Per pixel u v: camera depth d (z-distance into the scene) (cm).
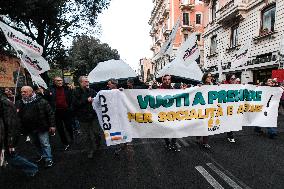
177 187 408
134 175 464
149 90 554
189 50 795
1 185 449
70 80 3375
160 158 556
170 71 775
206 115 596
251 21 1720
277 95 664
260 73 1653
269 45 1538
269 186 400
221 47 2134
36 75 645
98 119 543
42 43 1886
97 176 467
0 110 398
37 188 427
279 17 1442
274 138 705
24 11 1391
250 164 497
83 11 2027
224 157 545
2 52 1625
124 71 994
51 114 534
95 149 597
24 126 533
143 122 558
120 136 548
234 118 627
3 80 1744
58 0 1501
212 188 401
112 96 542
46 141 531
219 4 2138
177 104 572
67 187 425
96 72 995
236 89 621
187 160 534
